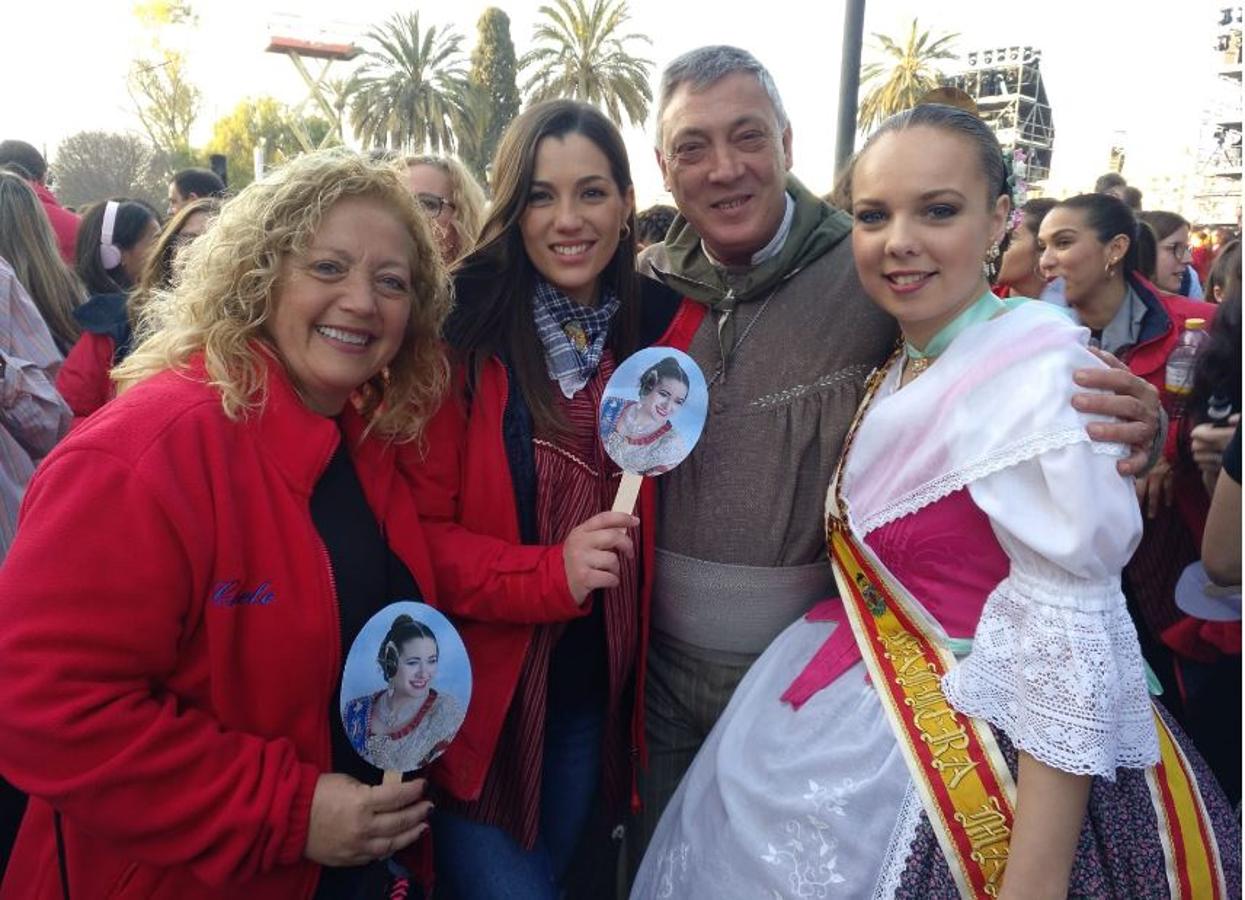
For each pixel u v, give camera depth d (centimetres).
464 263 191
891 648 161
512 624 185
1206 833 149
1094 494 133
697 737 214
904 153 149
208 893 137
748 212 195
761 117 191
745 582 195
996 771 143
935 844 145
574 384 191
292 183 142
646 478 197
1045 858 133
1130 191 596
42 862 143
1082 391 139
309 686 143
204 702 139
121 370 149
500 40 3612
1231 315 226
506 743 190
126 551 125
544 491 187
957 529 152
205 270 145
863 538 163
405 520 168
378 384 167
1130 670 138
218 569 134
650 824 220
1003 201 158
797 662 178
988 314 157
